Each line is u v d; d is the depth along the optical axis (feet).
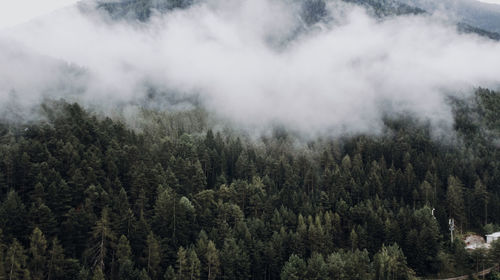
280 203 402.31
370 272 303.48
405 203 436.35
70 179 317.01
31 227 264.72
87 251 275.18
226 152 511.81
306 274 292.81
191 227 328.70
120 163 363.76
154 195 347.77
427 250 343.46
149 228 296.30
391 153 540.11
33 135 375.86
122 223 294.05
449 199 417.49
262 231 341.00
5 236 255.09
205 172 459.73
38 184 290.97
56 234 274.16
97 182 324.39
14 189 312.50
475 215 425.28
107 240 282.36
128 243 277.85
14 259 234.79
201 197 361.92
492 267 337.11
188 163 415.85
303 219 362.12
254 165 479.00
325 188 460.96
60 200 294.66
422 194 426.92
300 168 509.76
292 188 454.81
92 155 341.62
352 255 309.83
